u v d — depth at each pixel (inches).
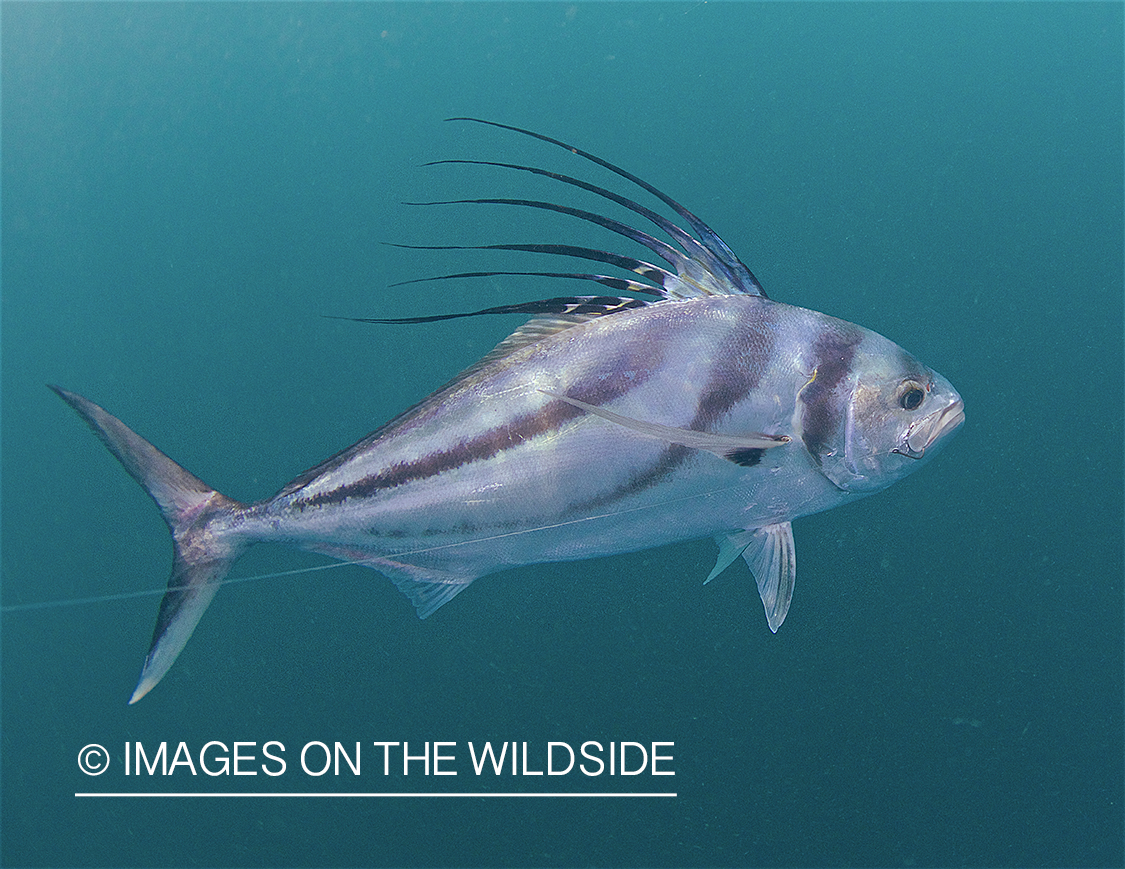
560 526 93.5
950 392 95.0
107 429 95.4
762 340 93.1
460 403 93.0
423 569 95.3
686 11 146.3
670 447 92.7
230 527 95.3
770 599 96.2
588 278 93.4
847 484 95.0
